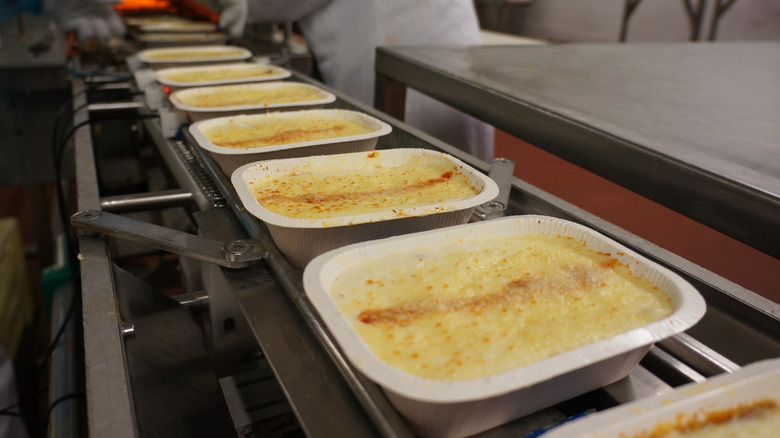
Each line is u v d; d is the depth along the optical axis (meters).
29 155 2.00
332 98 1.33
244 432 0.76
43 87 1.90
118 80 1.79
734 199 0.81
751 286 2.12
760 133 1.07
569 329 0.54
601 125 1.08
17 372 2.04
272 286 0.72
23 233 3.13
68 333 1.23
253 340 0.94
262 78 1.57
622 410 0.42
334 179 0.88
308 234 0.67
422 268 0.63
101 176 1.86
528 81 1.47
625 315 0.56
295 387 0.55
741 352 0.62
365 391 0.51
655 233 2.48
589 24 4.34
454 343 0.52
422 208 0.71
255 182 0.85
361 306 0.56
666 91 1.43
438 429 0.48
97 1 2.10
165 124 1.29
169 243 0.77
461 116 2.35
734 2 3.67
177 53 1.95
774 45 2.33
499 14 5.23
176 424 0.66
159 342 0.77
